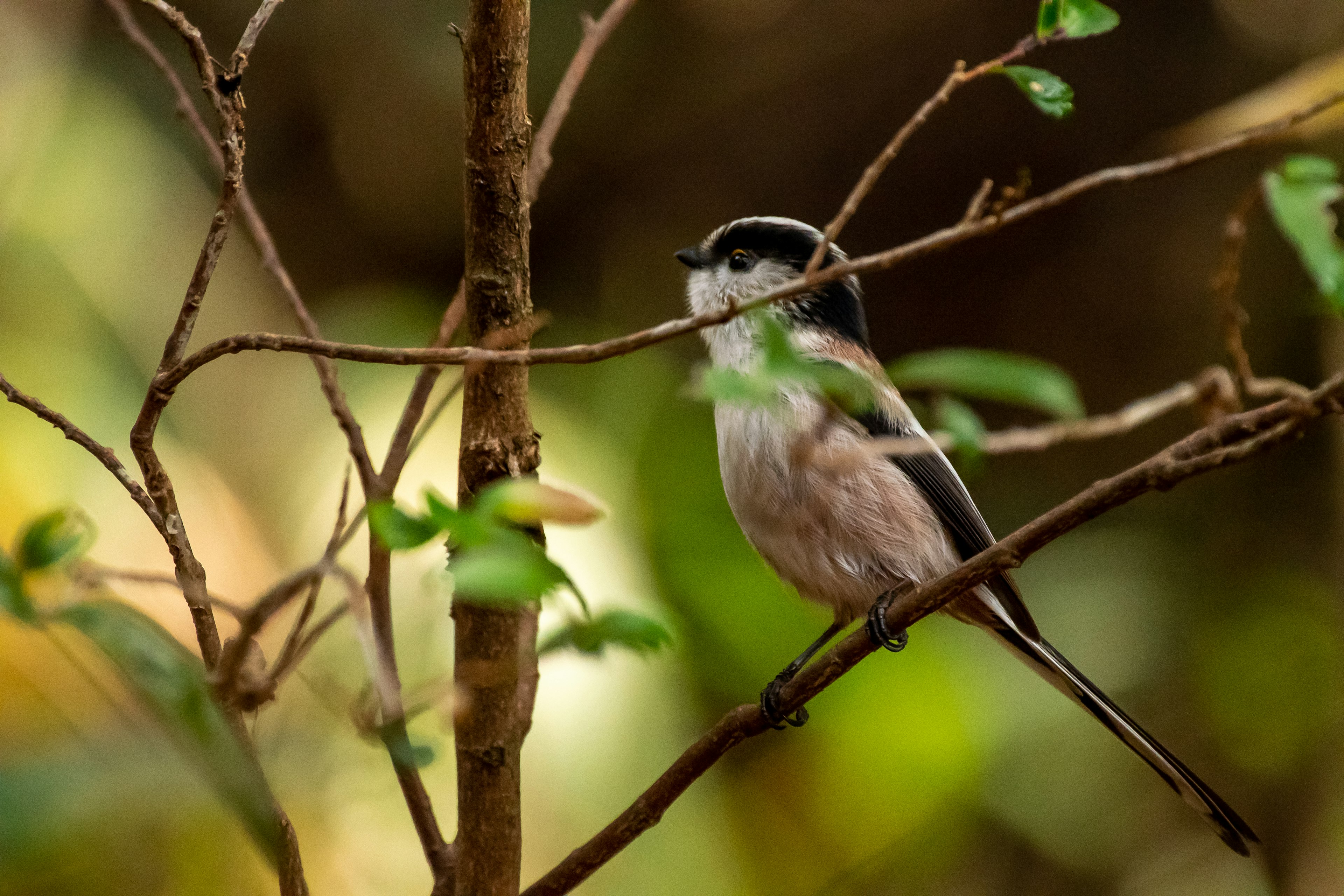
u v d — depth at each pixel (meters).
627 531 9.80
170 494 3.69
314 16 12.82
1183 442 3.97
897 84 13.76
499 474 3.84
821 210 14.08
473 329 3.90
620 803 8.68
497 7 3.77
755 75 13.74
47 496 7.88
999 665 12.02
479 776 3.86
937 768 11.18
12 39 9.50
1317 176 4.19
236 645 3.03
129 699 2.58
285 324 10.28
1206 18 13.09
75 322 8.91
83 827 2.23
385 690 3.13
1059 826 11.57
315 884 6.43
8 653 5.79
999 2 13.43
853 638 4.79
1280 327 12.91
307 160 13.48
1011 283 13.92
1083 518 4.12
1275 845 11.71
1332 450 12.24
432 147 13.37
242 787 2.52
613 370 11.20
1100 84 13.38
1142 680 12.34
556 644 3.16
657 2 13.59
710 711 10.25
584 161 13.89
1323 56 12.41
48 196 9.28
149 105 10.69
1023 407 13.66
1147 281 13.45
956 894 11.59
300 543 8.98
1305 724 11.73
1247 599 12.48
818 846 11.02
